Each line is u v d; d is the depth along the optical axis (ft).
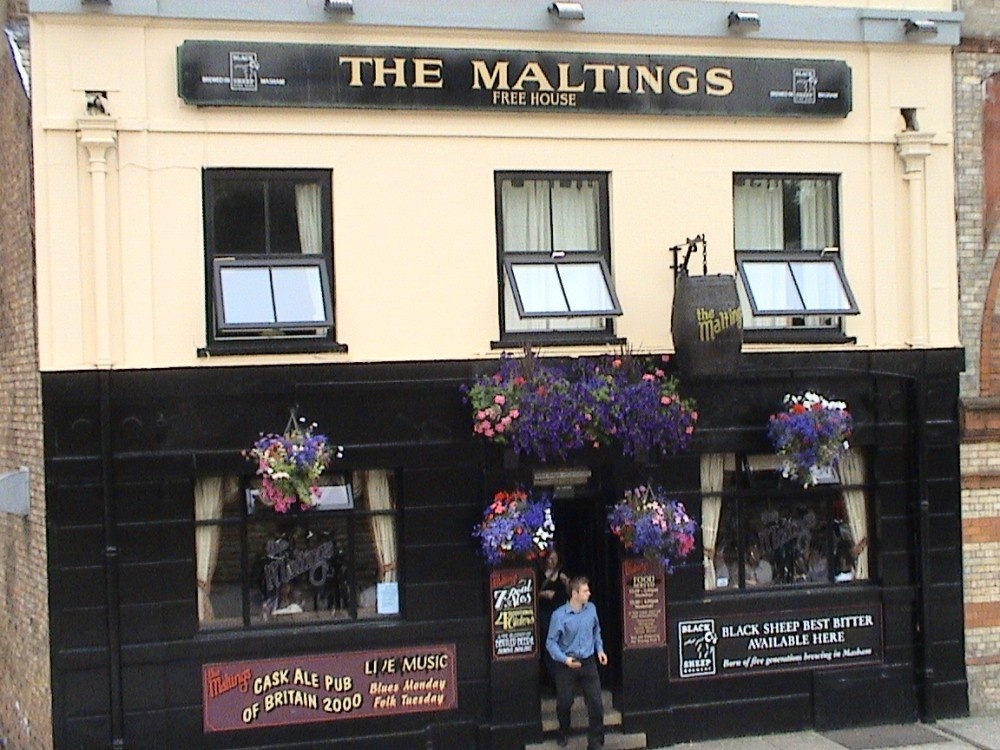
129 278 31.83
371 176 33.63
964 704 37.58
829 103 36.63
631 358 34.14
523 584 34.24
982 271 37.73
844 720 36.73
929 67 37.63
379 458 33.47
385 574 34.09
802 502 37.42
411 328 33.78
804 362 36.32
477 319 34.27
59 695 31.17
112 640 31.37
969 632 37.76
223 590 32.94
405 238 33.83
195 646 32.04
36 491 32.45
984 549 37.81
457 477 33.99
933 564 37.47
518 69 34.40
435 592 33.86
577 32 34.83
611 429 33.19
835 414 34.91
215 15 32.37
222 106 32.42
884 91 37.37
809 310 36.24
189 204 32.32
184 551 32.09
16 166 34.01
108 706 31.48
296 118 33.09
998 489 37.76
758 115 36.14
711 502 36.52
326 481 33.76
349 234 33.45
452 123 34.17
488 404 32.89
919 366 37.24
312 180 33.63
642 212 35.53
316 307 32.94
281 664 32.73
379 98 33.42
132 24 31.86
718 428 35.81
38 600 32.50
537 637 34.45
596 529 36.32
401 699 33.58
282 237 33.47
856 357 36.76
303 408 32.99
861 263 37.22
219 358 32.30
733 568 36.73
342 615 33.78
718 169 36.09
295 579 33.53
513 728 34.09
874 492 37.47
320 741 33.04
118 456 31.60
